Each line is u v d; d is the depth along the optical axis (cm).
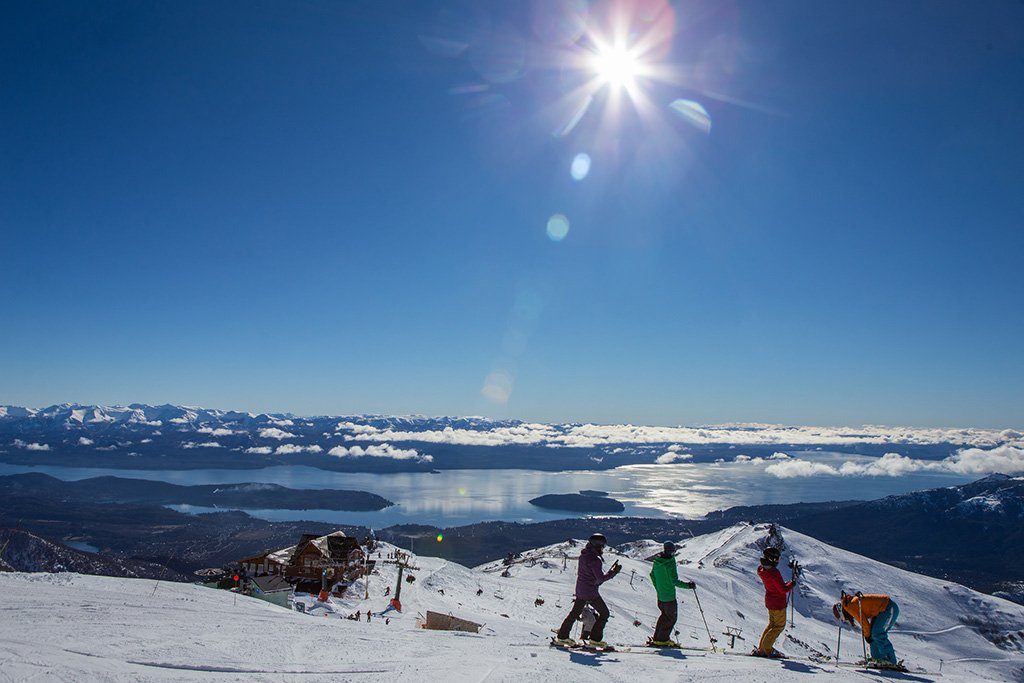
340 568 6281
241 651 941
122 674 709
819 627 9394
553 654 1043
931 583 13112
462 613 4841
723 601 9600
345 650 1020
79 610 1278
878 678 969
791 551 14088
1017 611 11806
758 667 977
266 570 6250
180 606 1559
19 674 666
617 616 6644
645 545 18800
